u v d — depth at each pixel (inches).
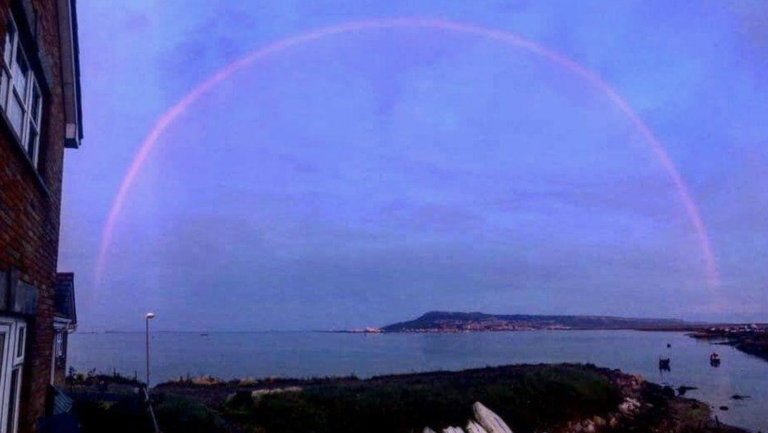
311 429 693.9
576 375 1318.9
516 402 990.4
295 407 724.0
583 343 6259.8
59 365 797.2
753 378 2500.0
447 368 2249.0
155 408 605.3
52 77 323.6
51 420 315.6
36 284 284.8
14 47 234.5
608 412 1201.4
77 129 411.2
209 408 692.7
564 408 1091.3
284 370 2060.8
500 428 850.1
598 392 1259.8
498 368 1631.4
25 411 279.3
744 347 5083.7
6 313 225.1
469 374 1425.9
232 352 3782.0
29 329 284.2
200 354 3444.9
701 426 1270.9
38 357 300.2
